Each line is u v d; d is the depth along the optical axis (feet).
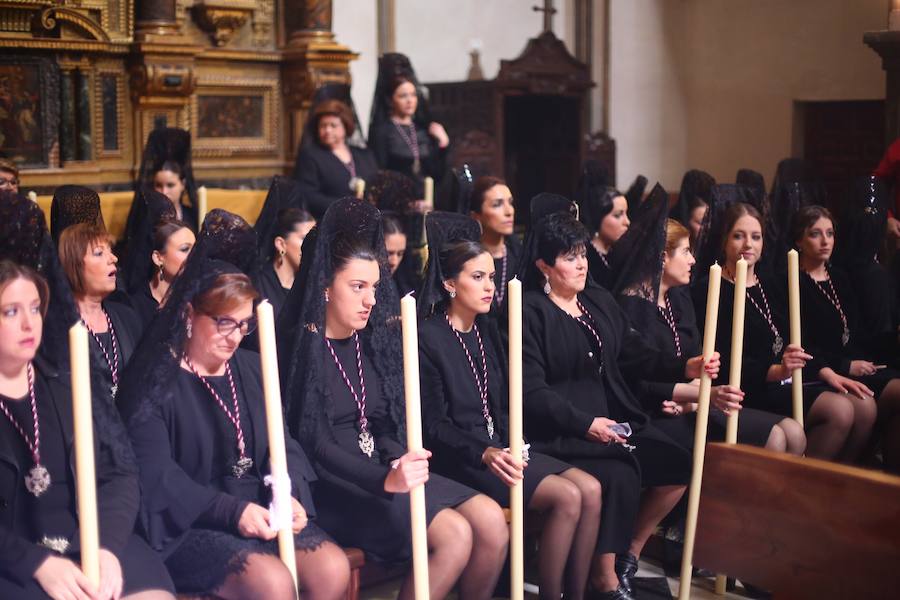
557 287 14.01
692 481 12.46
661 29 40.52
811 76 37.47
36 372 9.58
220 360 10.49
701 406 12.44
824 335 17.30
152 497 9.88
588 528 12.48
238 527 9.87
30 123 23.26
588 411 13.88
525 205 36.60
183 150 21.08
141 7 24.59
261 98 27.37
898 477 8.90
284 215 15.67
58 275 9.78
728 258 16.34
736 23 39.29
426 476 9.90
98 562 8.25
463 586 11.66
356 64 33.17
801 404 14.94
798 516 9.40
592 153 36.86
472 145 33.17
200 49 25.12
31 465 9.36
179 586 9.95
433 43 35.65
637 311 15.03
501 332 13.88
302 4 27.09
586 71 35.94
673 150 41.16
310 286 11.21
